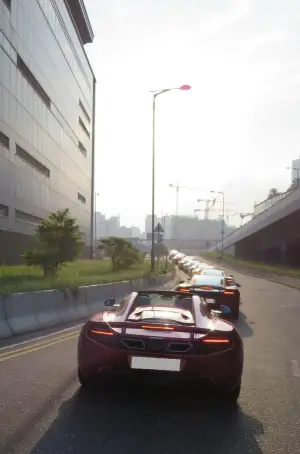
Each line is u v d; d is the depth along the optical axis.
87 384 5.70
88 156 70.00
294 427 4.55
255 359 8.05
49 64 43.81
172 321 5.43
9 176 31.70
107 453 3.79
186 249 185.12
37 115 39.38
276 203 51.19
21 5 34.47
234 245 101.88
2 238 30.44
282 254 67.94
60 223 20.06
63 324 11.53
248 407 5.20
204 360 4.95
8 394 5.39
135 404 5.16
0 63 29.55
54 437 4.10
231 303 13.81
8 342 8.76
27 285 13.73
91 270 31.52
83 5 58.72
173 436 4.23
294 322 13.32
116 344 5.09
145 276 25.14
